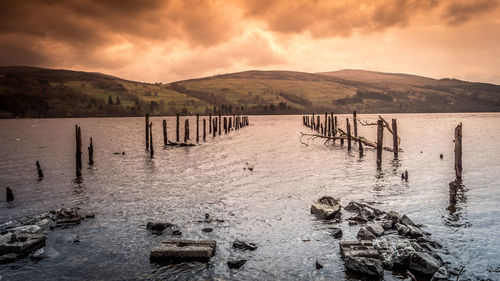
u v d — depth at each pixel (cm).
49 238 1220
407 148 4141
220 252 1089
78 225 1370
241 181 2269
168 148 4503
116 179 2389
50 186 2166
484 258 1017
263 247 1129
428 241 1130
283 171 2645
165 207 1641
